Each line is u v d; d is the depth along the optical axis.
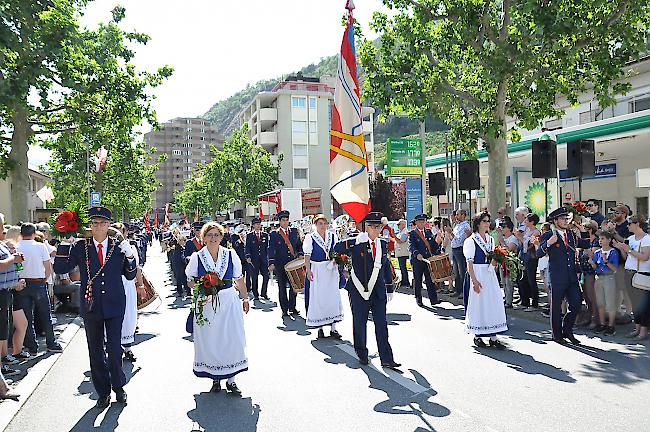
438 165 31.02
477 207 34.12
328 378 7.05
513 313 11.36
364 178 8.03
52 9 16.91
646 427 5.17
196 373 6.54
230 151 54.69
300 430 5.32
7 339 7.77
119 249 6.25
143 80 19.55
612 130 18.64
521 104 14.84
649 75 22.61
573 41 14.16
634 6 13.07
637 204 24.80
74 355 8.84
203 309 6.45
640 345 8.41
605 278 9.18
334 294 9.67
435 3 15.10
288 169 65.31
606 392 6.20
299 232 13.57
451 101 15.79
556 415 5.52
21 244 8.59
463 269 13.33
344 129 8.14
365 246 7.57
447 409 5.76
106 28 20.97
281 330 10.45
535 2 12.60
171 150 149.50
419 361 7.74
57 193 36.44
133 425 5.62
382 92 15.78
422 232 13.09
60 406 6.31
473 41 14.72
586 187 27.28
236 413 5.86
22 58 15.90
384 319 7.50
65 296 12.94
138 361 8.27
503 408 5.75
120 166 35.72
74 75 17.47
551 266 8.70
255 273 15.02
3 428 5.62
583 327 9.80
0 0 15.30
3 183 35.97
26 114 18.59
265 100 68.00
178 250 16.48
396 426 5.34
